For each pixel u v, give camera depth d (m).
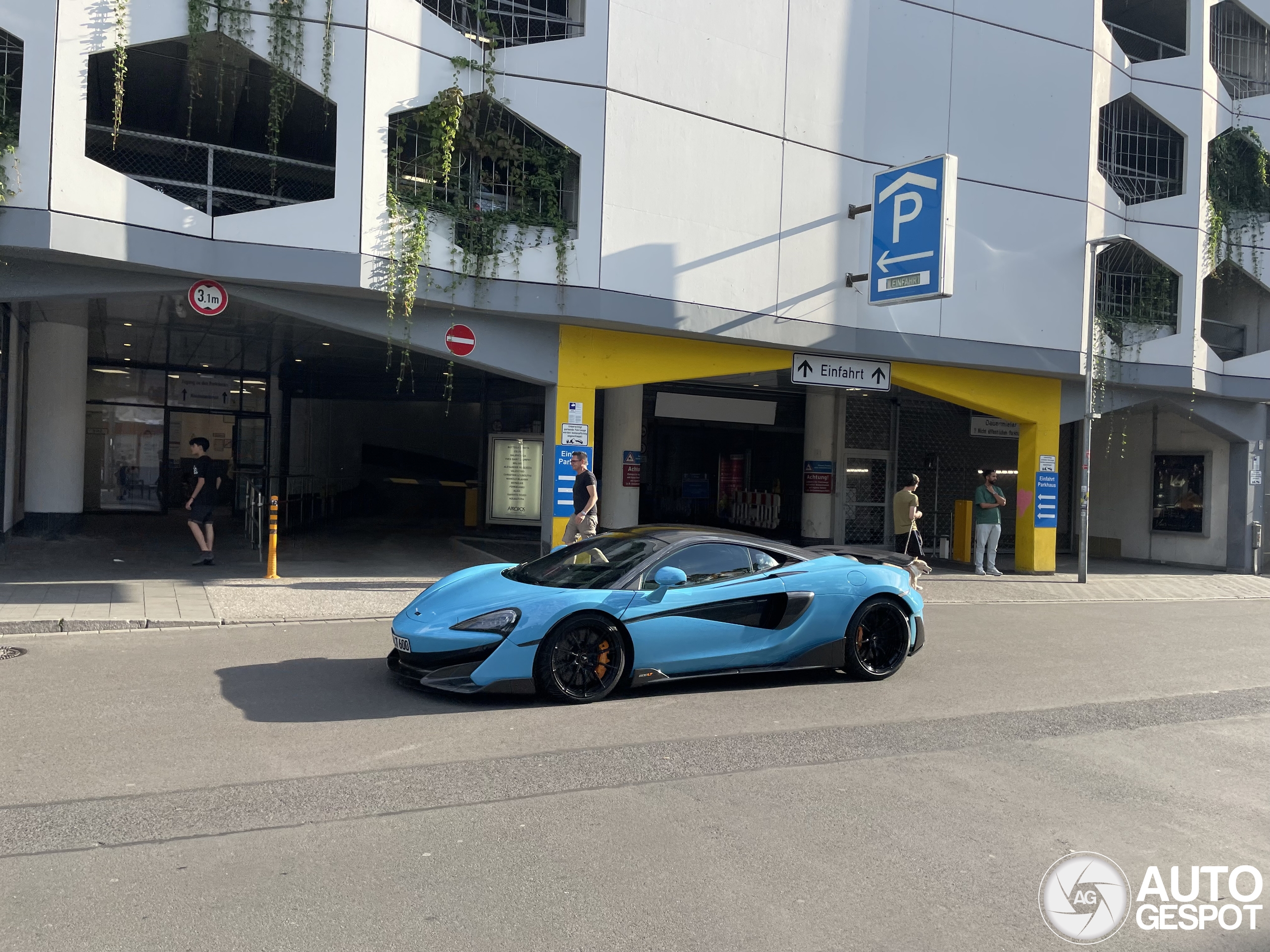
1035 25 16.44
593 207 12.79
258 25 10.90
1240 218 19.11
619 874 3.89
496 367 12.93
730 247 13.85
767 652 7.32
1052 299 16.62
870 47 15.04
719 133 13.73
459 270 12.21
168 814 4.39
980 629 10.95
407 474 25.34
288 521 19.33
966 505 19.03
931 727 6.38
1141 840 4.47
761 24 14.05
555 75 12.59
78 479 16.16
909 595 7.94
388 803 4.62
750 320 14.04
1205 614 13.10
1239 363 18.98
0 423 12.98
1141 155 18.84
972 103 15.90
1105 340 17.33
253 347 17.67
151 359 20.06
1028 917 3.65
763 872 3.96
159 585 11.41
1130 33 18.97
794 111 14.37
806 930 3.47
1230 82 20.17
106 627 9.02
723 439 20.31
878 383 15.70
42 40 9.88
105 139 14.38
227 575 12.52
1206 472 20.62
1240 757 5.89
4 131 9.75
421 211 11.77
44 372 15.62
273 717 6.07
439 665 6.51
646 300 13.14
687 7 13.43
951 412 21.14
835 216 14.80
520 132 12.84
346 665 7.68
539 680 6.57
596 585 6.96
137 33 10.39
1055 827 4.59
